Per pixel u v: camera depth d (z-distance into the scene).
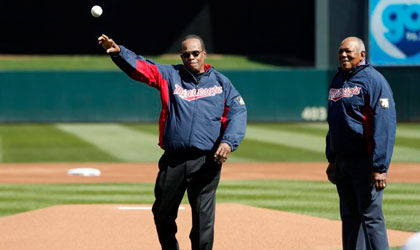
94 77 108.19
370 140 22.16
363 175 22.36
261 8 139.62
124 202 41.53
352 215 23.38
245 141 84.25
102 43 21.45
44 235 30.95
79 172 57.78
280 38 139.75
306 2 137.75
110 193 45.84
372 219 22.41
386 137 21.72
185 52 22.30
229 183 51.72
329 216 36.97
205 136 22.34
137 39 139.25
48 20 137.50
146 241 29.73
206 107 22.38
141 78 22.31
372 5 107.81
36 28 137.38
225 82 22.89
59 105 107.94
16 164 65.75
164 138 22.55
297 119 108.25
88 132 95.06
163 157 23.08
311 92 108.25
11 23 136.62
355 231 23.36
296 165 64.56
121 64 22.00
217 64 133.00
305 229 32.66
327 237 30.91
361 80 22.06
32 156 71.81
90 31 138.38
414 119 106.56
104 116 108.62
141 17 139.00
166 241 23.89
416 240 12.58
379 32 108.06
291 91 108.19
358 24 119.56
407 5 107.69
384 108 21.73
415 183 51.56
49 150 76.62
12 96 107.12
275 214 36.62
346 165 22.62
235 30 140.25
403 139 85.06
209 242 22.98
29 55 137.62
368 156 22.28
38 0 137.00
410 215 37.03
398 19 107.88
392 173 58.22
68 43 138.12
